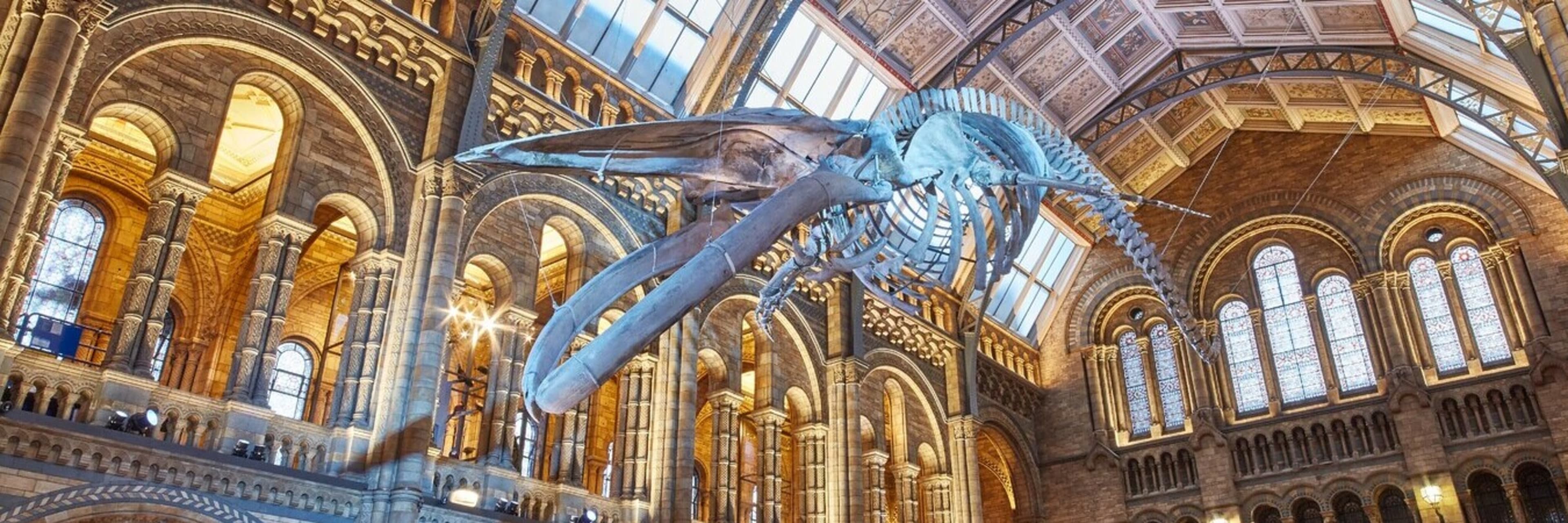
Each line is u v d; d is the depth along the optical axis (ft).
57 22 56.95
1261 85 123.24
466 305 106.73
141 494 54.75
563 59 87.71
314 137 70.64
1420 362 115.34
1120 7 111.65
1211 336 130.62
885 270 47.75
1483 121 102.06
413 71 77.82
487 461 73.61
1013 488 135.85
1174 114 130.21
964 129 51.72
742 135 43.96
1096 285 142.00
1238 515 119.96
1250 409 125.59
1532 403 107.76
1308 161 130.11
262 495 60.03
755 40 94.68
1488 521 108.06
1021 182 49.34
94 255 85.30
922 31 107.65
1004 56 114.11
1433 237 120.57
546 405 32.22
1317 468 117.80
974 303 129.80
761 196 45.88
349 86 73.46
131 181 88.63
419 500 65.26
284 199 67.41
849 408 105.91
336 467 65.36
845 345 108.58
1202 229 134.92
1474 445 109.29
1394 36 104.06
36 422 52.49
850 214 48.06
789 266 44.32
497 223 80.28
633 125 40.93
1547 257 111.65
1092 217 139.64
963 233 48.65
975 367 125.49
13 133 53.42
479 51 80.89
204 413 61.26
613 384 117.91
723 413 93.76
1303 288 126.52
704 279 35.14
